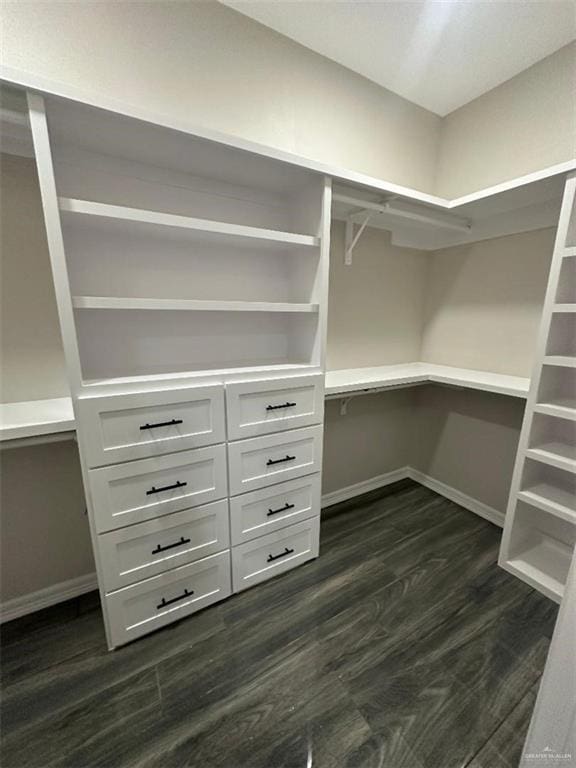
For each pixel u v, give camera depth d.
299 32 1.49
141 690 1.12
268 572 1.58
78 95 0.87
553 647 0.65
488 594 1.52
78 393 1.04
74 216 1.03
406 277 2.24
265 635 1.32
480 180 1.94
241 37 1.41
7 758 0.96
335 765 0.93
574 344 1.53
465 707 1.07
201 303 1.21
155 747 0.97
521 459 1.57
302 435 1.53
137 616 1.27
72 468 1.42
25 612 1.40
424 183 2.12
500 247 1.91
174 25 1.28
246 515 1.46
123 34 1.20
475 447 2.14
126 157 1.24
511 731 1.00
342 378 1.83
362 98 1.78
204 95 1.37
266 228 1.61
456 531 1.97
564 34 1.48
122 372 1.33
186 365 1.50
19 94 0.87
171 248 1.42
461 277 2.13
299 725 1.02
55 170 1.18
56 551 1.43
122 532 1.18
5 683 1.14
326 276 1.46
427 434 2.45
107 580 1.18
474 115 1.93
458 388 2.20
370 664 1.20
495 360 1.99
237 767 0.93
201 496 1.32
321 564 1.70
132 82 1.24
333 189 1.50
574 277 1.42
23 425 1.03
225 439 1.33
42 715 1.05
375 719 1.04
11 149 1.12
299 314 1.63
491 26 1.44
